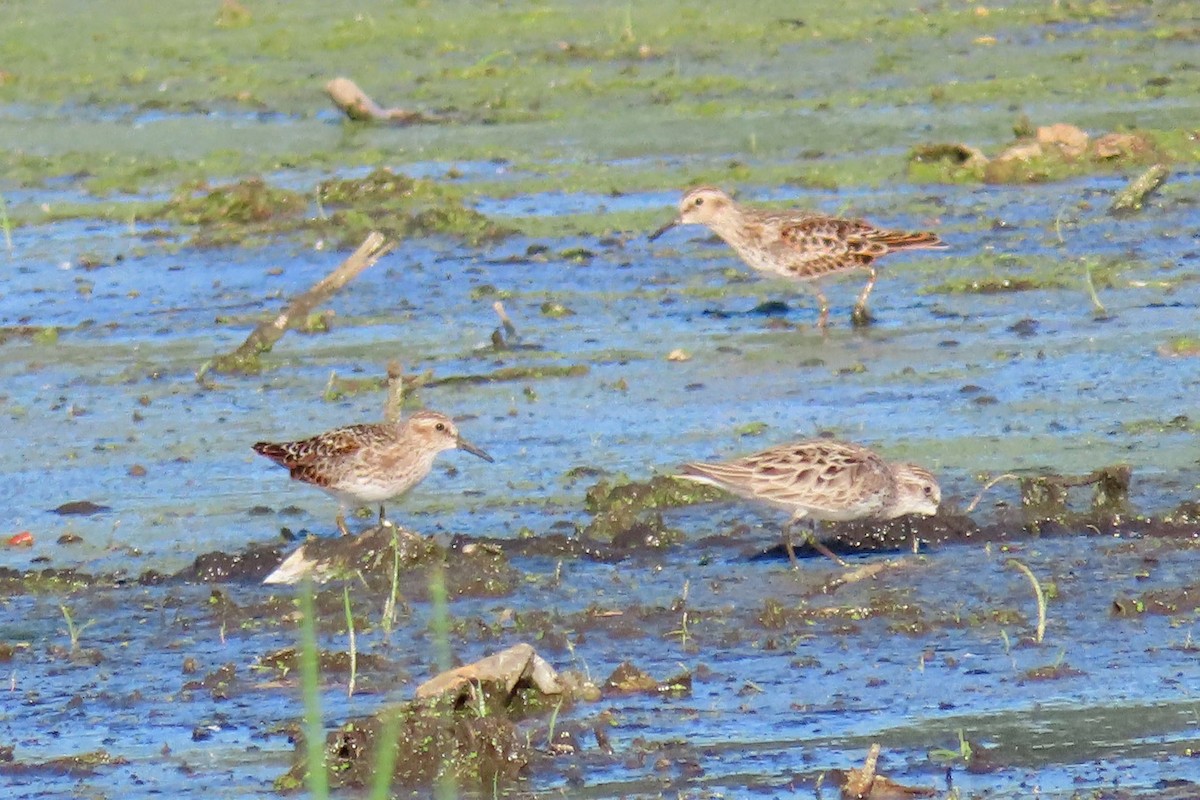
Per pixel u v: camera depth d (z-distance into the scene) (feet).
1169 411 52.70
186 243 74.59
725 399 55.52
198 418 55.98
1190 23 102.68
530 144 86.48
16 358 62.34
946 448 50.57
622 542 44.93
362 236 73.87
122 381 59.52
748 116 89.15
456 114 91.81
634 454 51.34
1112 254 67.82
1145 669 36.96
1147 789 32.07
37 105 96.32
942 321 62.34
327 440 46.55
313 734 28.71
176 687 38.06
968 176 78.28
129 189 82.48
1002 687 36.40
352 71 99.86
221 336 63.93
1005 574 42.09
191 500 49.70
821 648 38.55
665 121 89.15
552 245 72.43
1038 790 32.12
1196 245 68.39
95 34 109.50
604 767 33.65
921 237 63.31
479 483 49.85
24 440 54.49
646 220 75.10
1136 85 90.68
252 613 41.68
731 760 33.68
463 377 58.23
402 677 37.76
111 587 43.86
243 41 106.73
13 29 111.24
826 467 43.37
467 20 108.78
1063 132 80.23
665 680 37.01
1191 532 43.93
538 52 102.12
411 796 33.04
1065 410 53.16
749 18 107.04
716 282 68.03
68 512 49.01
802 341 61.16
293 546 45.62
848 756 33.73
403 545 43.60
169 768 34.37
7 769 34.45
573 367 58.70
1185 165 78.64
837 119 87.86
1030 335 60.13
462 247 72.54
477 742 33.81
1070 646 38.11
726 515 46.85
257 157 86.43
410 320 64.69
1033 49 98.68
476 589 42.16
